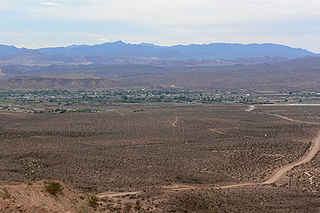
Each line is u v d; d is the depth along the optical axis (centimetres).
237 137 15125
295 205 6000
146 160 10400
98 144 13512
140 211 4841
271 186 7675
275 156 11200
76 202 4391
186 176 8500
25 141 13175
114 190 6825
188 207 5500
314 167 9519
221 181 8344
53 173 8344
